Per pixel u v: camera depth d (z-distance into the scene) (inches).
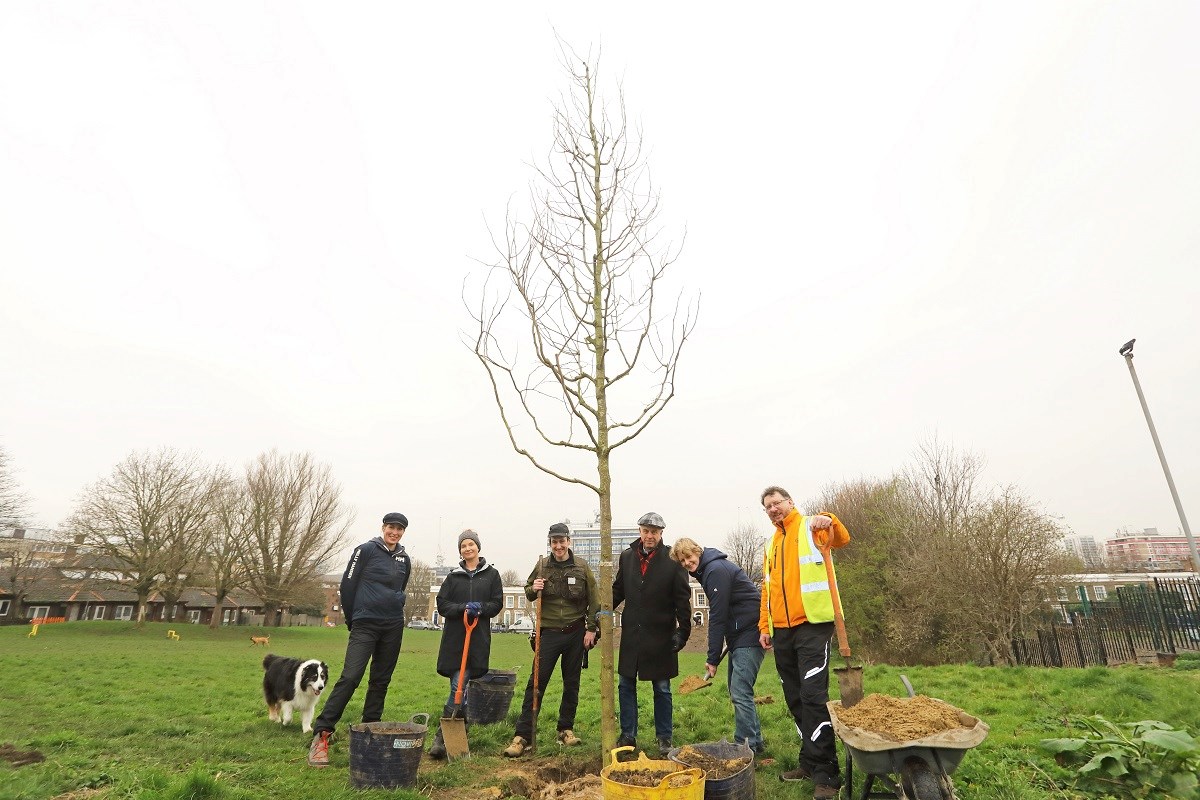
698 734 265.4
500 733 260.8
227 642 1374.3
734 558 1673.2
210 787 177.5
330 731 224.2
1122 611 641.0
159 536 1616.6
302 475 1726.1
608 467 183.9
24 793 174.7
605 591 177.0
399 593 244.2
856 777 183.5
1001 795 162.9
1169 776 163.5
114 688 474.0
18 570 2062.0
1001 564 696.4
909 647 882.1
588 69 208.7
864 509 1139.3
